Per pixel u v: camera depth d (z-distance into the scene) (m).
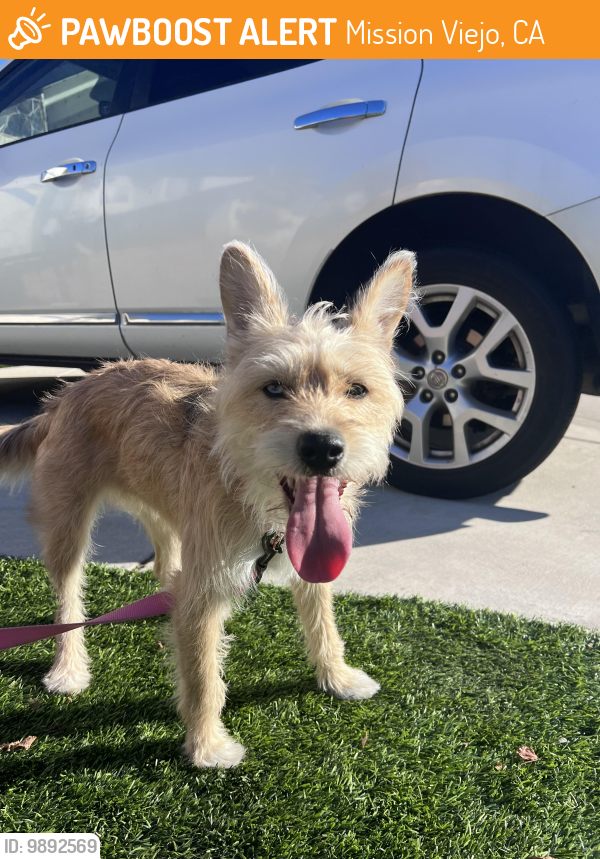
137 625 1.41
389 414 1.20
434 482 1.93
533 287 1.72
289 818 0.96
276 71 1.88
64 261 2.20
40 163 2.22
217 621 1.12
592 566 1.57
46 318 2.30
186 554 1.12
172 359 2.16
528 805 0.98
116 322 2.17
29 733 1.12
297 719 1.15
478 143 1.63
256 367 1.10
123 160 2.05
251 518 1.09
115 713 1.17
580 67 1.56
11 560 1.64
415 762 1.05
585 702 1.18
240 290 1.19
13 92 2.29
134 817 0.96
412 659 1.30
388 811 0.97
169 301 2.05
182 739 1.11
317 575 1.01
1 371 4.01
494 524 1.78
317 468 1.01
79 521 1.33
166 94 2.03
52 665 1.28
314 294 1.90
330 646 1.23
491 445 1.86
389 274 1.23
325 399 1.08
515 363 1.85
